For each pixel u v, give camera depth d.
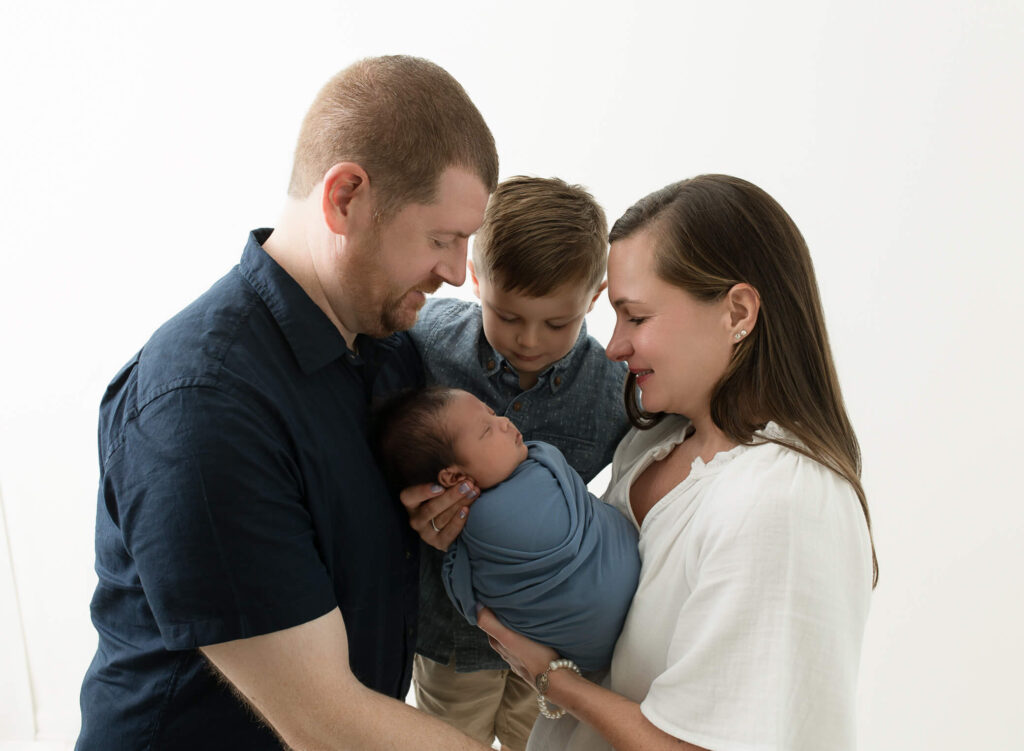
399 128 0.83
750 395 0.94
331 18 1.74
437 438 1.03
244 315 0.88
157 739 0.92
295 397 0.90
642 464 1.08
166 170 1.82
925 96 1.66
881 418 1.83
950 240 1.72
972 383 1.78
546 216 1.06
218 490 0.78
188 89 1.78
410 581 1.12
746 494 0.84
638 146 1.78
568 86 1.76
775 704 0.78
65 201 1.84
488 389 1.25
